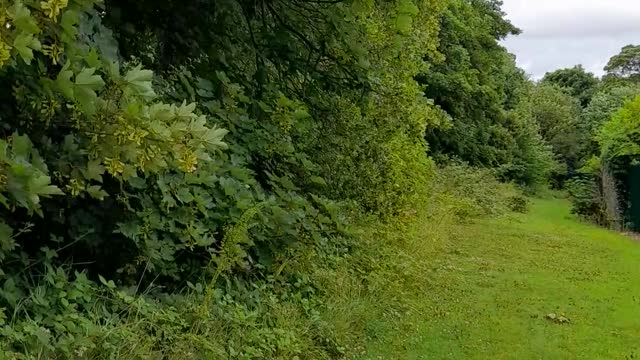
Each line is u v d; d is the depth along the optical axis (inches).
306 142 252.1
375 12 235.5
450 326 232.4
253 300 178.9
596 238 540.7
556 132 1471.5
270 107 219.5
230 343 151.9
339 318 196.5
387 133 307.0
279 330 168.4
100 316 135.0
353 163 285.7
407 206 346.6
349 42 238.7
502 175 953.5
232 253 162.4
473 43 896.3
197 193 164.6
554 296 300.0
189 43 206.4
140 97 122.6
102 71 124.3
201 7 205.8
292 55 249.8
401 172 334.3
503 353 209.3
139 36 189.0
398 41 259.0
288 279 204.8
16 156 104.5
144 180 150.4
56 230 145.5
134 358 127.6
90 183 139.5
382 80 292.5
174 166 139.6
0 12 93.7
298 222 203.9
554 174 1289.4
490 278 327.9
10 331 113.2
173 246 159.6
